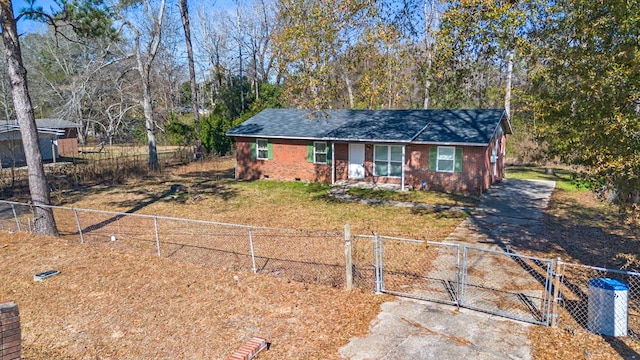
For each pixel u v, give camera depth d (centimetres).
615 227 1289
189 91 5534
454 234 1249
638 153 691
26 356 629
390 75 1447
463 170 1892
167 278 916
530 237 1198
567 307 741
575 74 806
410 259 1023
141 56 2941
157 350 636
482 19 912
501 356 591
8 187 2120
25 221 1474
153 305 787
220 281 891
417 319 707
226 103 4338
